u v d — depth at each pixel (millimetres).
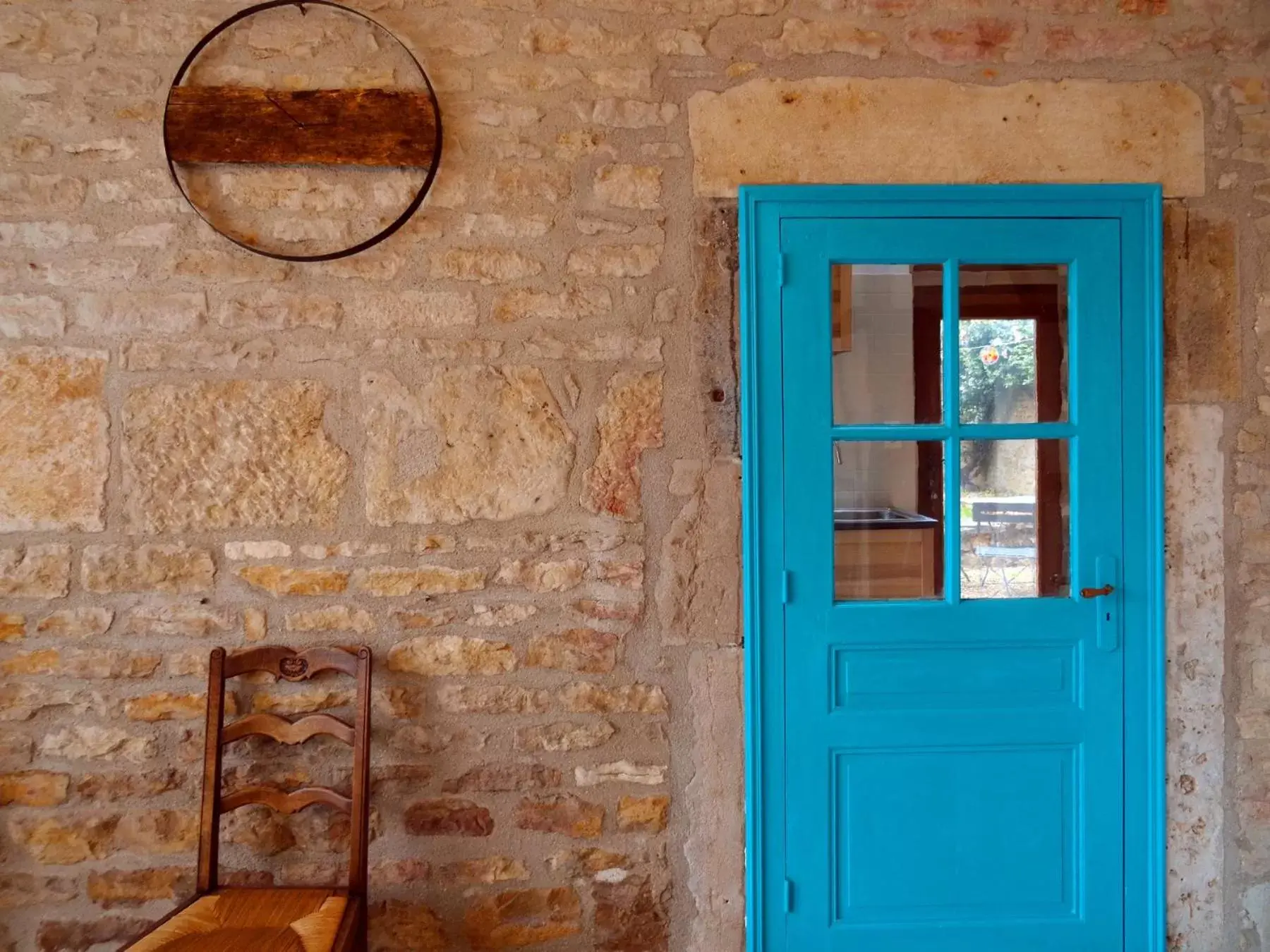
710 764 1998
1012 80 2002
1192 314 2029
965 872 2025
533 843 1978
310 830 1947
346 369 1935
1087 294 2008
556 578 1969
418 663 1953
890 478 2012
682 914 2002
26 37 1897
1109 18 2018
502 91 1957
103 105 1907
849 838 2016
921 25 1997
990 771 2025
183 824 1928
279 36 1928
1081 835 2027
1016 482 2037
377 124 1913
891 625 1998
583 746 1979
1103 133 2010
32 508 1896
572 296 1965
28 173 1896
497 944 1974
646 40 1973
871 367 2012
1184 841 2039
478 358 1953
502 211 1955
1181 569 2033
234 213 1921
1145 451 2023
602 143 1967
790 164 1982
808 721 1999
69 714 1915
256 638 1931
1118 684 2023
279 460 1929
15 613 1900
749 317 1962
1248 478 2037
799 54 1983
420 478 1947
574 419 1967
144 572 1914
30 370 1894
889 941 2012
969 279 2023
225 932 1618
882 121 1989
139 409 1907
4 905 1913
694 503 1980
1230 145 2027
